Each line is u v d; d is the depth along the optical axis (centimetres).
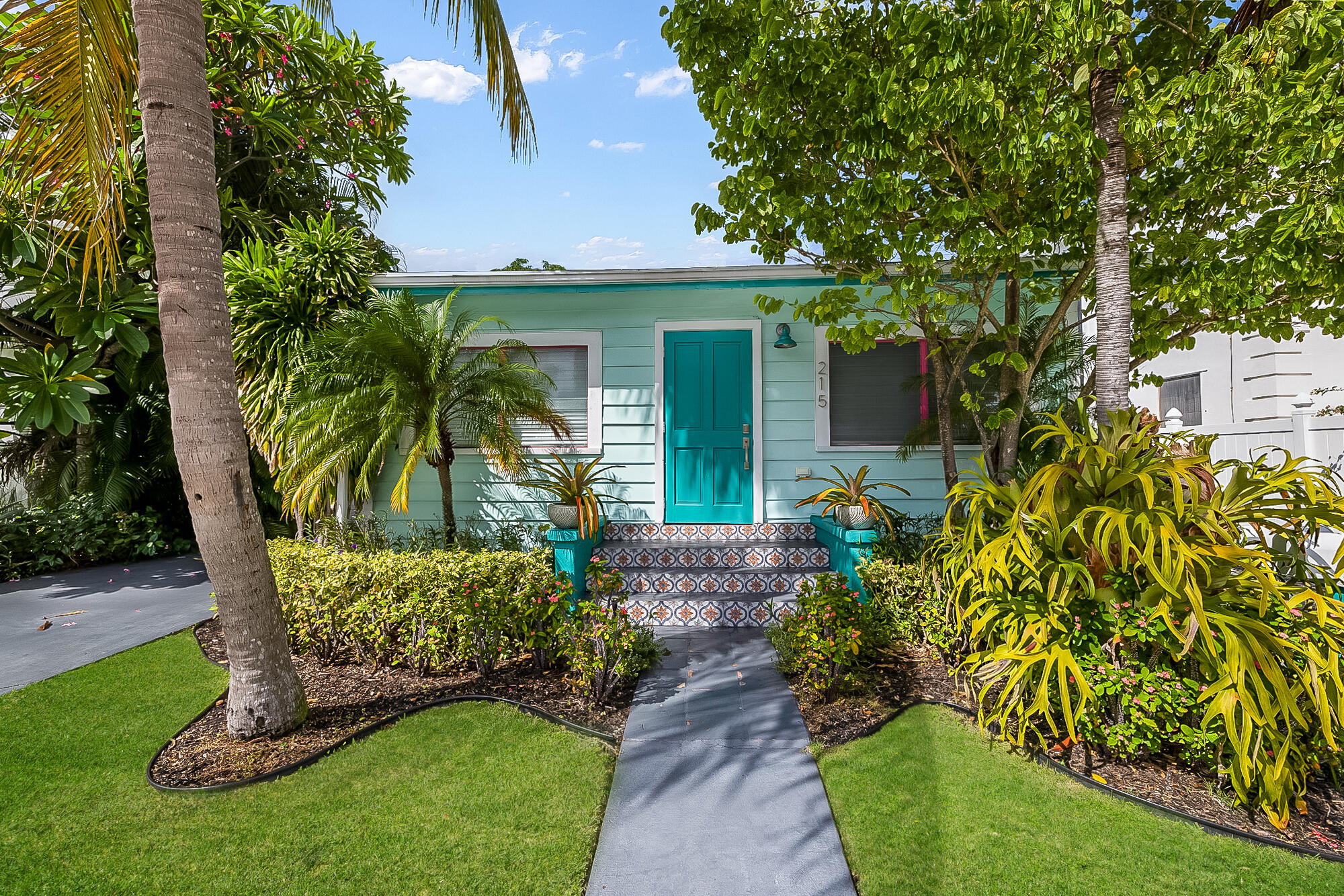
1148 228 487
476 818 270
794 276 651
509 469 629
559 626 414
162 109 306
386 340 560
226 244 831
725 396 706
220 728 350
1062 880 230
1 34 401
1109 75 384
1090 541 309
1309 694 266
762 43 391
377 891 226
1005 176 445
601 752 329
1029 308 589
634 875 238
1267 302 457
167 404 921
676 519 705
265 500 930
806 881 235
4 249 640
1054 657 294
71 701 389
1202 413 807
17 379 642
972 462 675
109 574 789
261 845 252
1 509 816
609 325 714
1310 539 454
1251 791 278
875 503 559
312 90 900
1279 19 331
